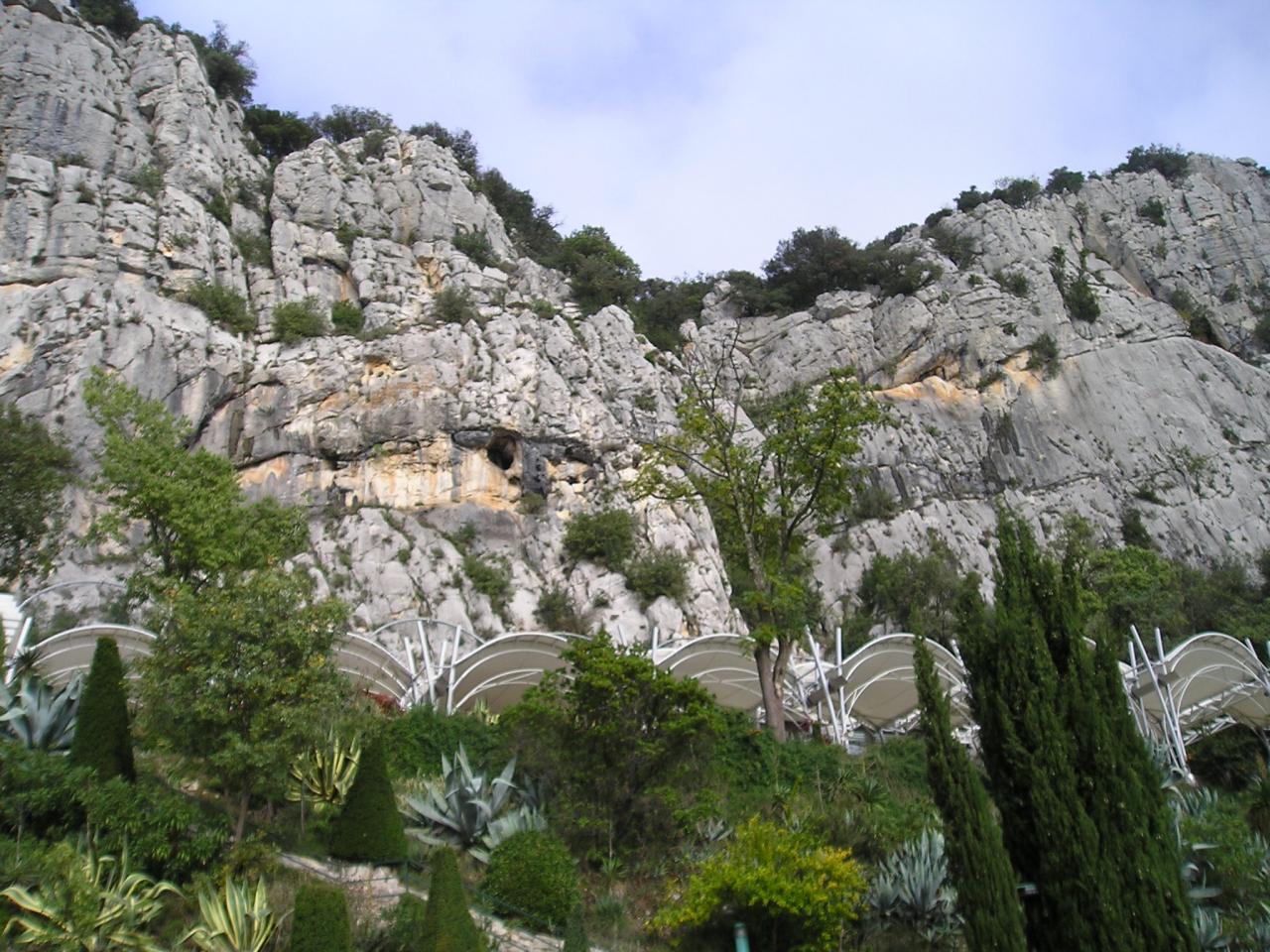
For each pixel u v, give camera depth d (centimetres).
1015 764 1791
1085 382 9000
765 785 3048
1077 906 1669
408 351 6197
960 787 1745
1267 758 4503
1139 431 8831
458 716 3173
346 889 1978
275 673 2280
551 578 5684
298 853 2212
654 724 2658
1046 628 1916
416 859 2231
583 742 2606
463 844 2384
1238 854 2289
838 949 2022
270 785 2277
